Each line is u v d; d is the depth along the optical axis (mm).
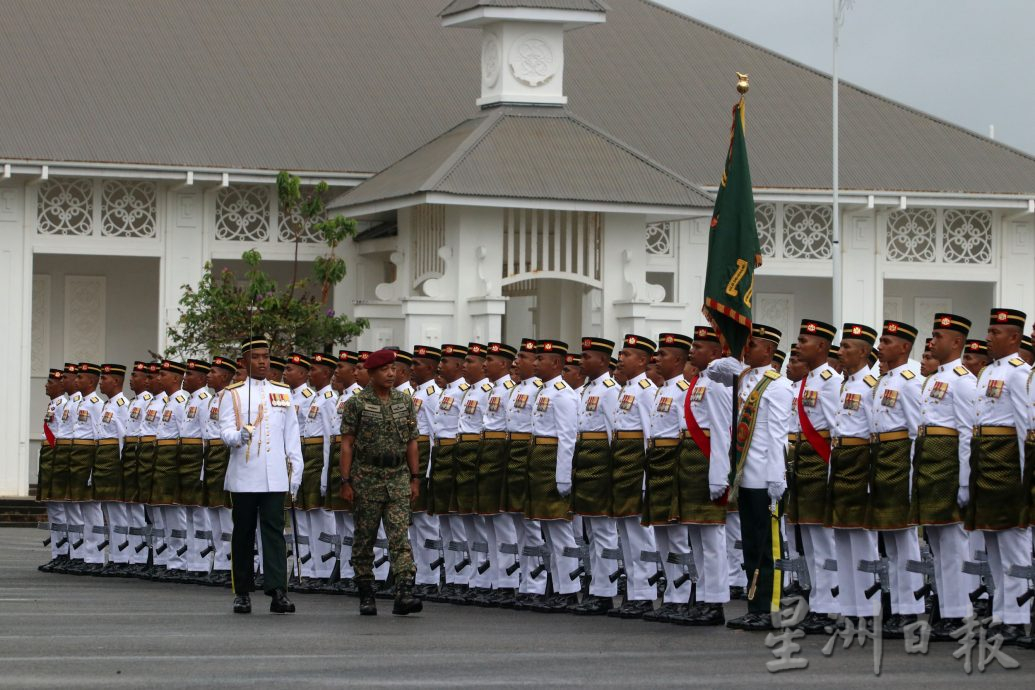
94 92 43000
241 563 20078
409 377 24344
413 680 14336
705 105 48406
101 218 41844
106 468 26984
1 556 30484
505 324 50250
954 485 17562
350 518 23500
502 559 21906
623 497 20125
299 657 15812
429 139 44125
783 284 49938
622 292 40312
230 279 39688
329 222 39438
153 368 27609
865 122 48844
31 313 41719
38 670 14734
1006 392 17016
